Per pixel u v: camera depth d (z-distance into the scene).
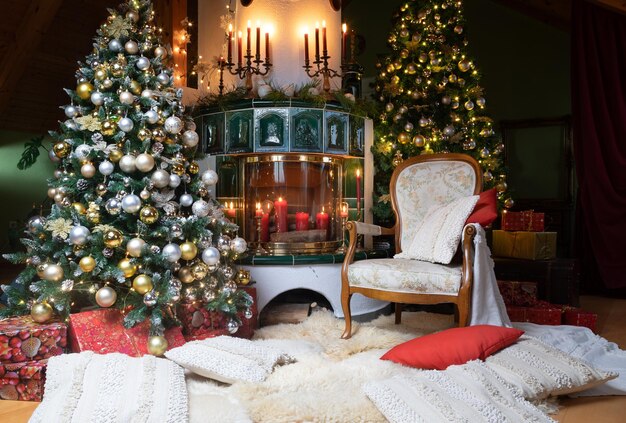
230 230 2.59
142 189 2.30
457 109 3.97
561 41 5.44
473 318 2.34
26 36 4.90
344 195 3.70
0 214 5.99
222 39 3.72
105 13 5.34
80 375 1.72
